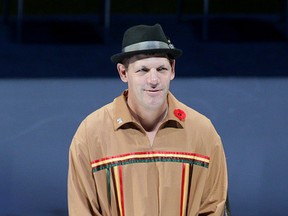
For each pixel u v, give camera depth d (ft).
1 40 55.88
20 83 45.42
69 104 42.88
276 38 57.41
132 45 18.89
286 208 34.94
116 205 19.98
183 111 20.24
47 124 40.60
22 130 39.88
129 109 20.12
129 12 62.54
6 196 35.04
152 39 18.84
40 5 62.23
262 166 37.22
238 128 40.27
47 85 45.16
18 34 55.88
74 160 20.17
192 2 63.31
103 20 60.03
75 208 20.20
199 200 20.43
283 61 52.21
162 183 19.79
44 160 37.47
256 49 54.70
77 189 20.25
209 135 20.38
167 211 19.89
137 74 19.03
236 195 35.37
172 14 62.90
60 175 36.50
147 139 19.89
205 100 43.06
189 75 47.80
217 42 56.18
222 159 20.61
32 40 56.18
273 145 38.91
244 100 43.24
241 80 46.06
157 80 18.85
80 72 49.32
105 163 19.89
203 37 56.29
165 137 19.98
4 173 36.35
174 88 44.11
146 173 19.79
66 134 39.83
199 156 20.17
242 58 52.54
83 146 20.03
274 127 40.60
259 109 42.27
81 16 62.54
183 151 19.98
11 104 42.55
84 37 57.31
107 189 19.97
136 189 19.77
